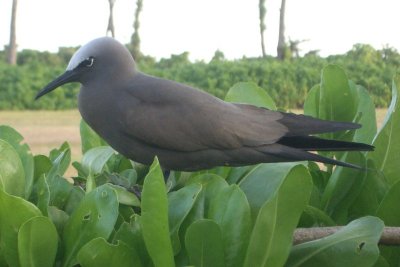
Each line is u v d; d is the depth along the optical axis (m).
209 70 37.62
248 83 4.73
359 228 2.75
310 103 4.43
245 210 2.71
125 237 2.71
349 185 3.46
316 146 4.00
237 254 2.69
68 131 23.69
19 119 29.61
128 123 4.61
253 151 4.46
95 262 2.53
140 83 4.75
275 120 4.50
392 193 3.10
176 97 4.64
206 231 2.59
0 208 2.66
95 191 2.72
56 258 2.79
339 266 2.70
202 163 4.59
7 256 2.68
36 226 2.59
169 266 2.48
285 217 2.48
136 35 52.66
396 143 3.58
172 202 2.82
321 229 2.96
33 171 3.31
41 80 37.66
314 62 37.56
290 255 2.77
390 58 37.06
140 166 4.62
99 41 4.82
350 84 4.09
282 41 50.12
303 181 2.45
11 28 48.75
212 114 4.55
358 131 4.06
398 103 3.56
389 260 3.21
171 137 4.54
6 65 40.19
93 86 4.79
